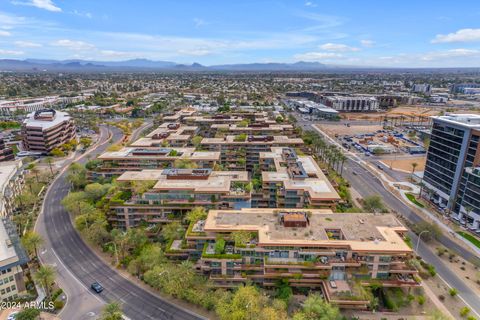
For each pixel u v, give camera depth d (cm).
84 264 12594
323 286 10150
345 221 11369
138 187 14525
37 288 11081
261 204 15650
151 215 14225
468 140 15150
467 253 13238
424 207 17325
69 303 10519
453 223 15450
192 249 11581
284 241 10112
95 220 14138
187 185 14275
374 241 10175
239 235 10612
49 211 16850
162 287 10894
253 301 9131
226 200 13850
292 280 10375
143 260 11644
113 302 9675
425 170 18688
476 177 14638
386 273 10212
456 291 10906
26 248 12481
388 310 10019
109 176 19162
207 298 9938
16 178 18125
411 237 14388
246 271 10600
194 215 12506
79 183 19012
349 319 9606
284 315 9138
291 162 17500
